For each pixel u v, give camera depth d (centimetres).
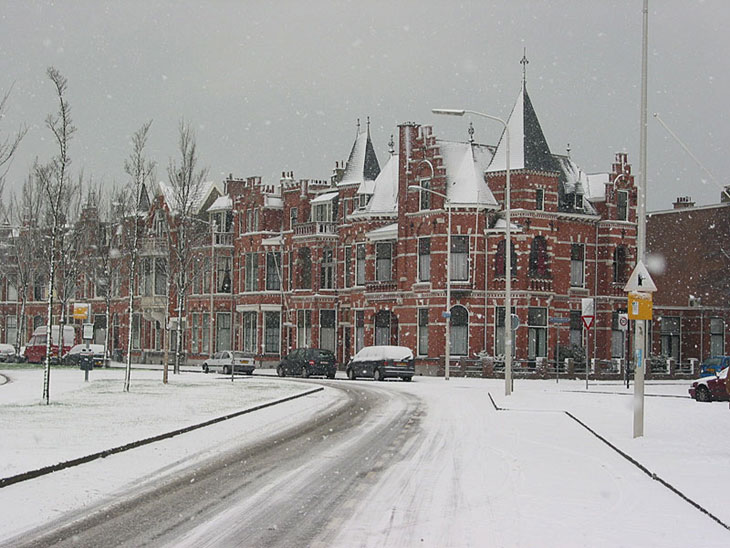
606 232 6475
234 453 1909
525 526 1213
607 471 1717
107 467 1678
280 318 7369
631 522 1248
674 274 7562
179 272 5822
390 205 6569
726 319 6988
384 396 3778
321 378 5734
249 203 7644
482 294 5959
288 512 1294
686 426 2505
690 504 1383
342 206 6912
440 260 5997
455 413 2977
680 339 7069
